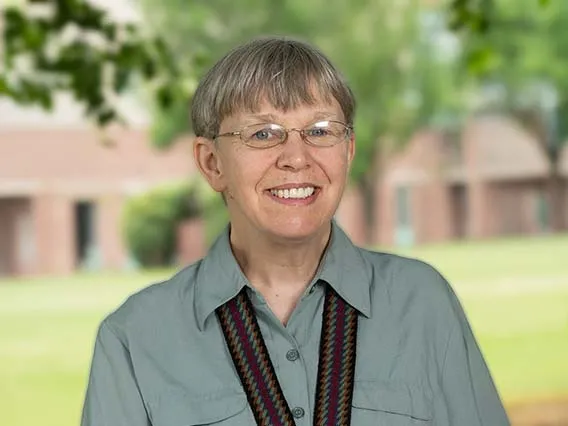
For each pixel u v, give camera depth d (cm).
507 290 2889
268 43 253
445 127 3981
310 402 250
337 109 251
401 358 256
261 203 250
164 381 254
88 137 3647
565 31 3753
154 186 3659
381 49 3709
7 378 2077
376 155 3847
